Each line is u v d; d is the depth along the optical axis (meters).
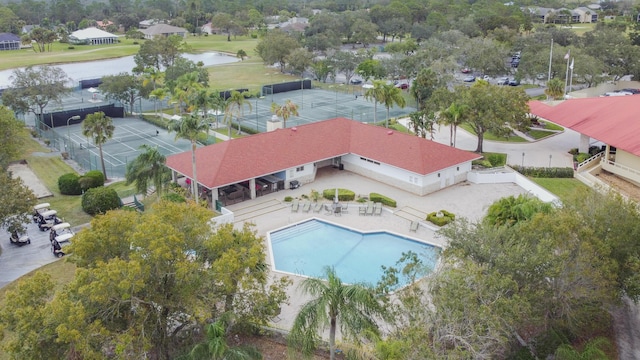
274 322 36.75
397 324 31.19
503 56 127.19
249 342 34.34
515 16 182.12
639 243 33.12
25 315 26.58
